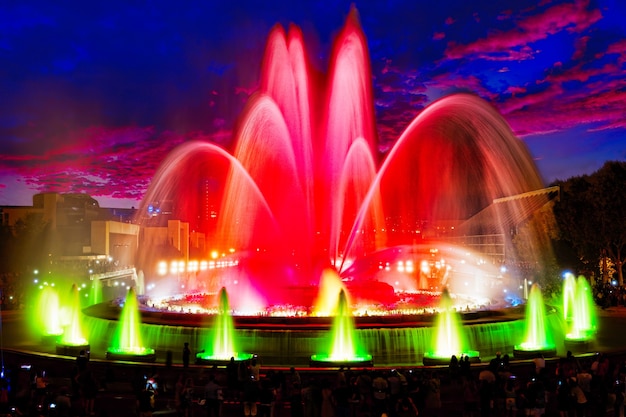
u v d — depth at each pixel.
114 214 124.00
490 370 23.89
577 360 27.83
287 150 46.69
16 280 72.81
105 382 27.50
